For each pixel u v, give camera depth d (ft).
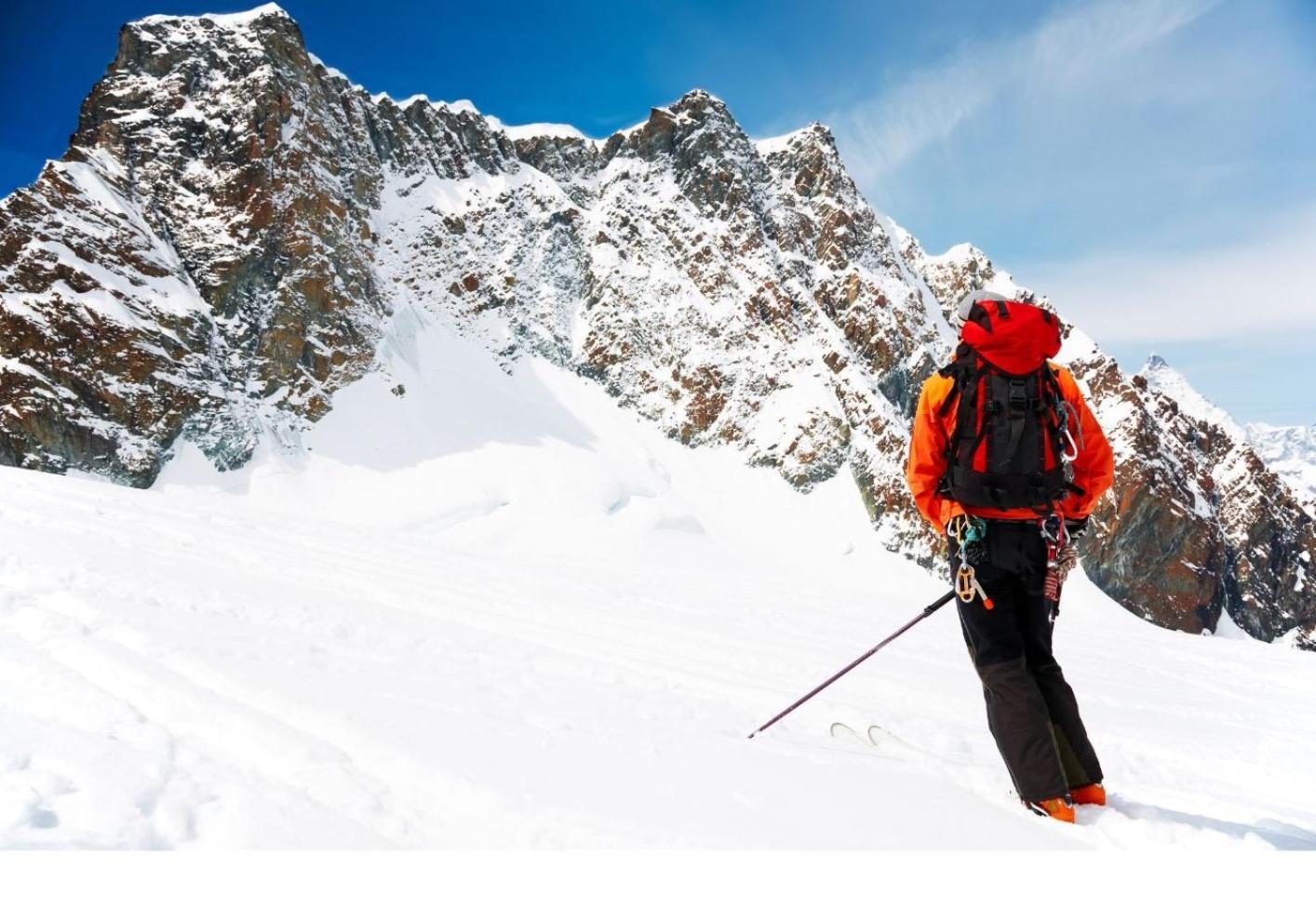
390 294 260.01
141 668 9.87
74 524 29.09
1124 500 249.55
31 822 5.91
